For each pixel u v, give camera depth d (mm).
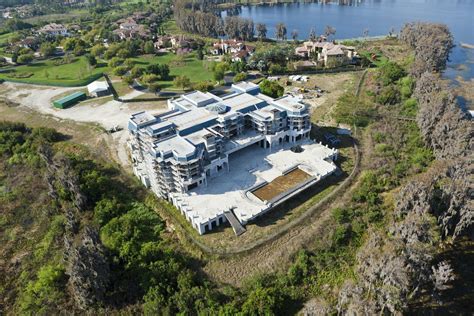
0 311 83875
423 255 72812
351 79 190750
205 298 78812
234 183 111875
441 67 198125
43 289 85500
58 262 93250
